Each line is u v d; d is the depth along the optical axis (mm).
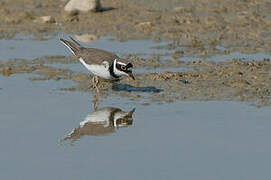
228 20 22500
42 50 19875
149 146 12703
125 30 21938
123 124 13945
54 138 13219
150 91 16125
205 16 23000
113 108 15000
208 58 18734
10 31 22031
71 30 22094
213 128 13570
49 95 15930
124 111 14773
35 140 13117
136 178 11234
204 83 16531
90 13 23594
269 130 13383
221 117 14203
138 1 25141
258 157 12078
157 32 21656
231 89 16031
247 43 20203
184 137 13117
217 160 11969
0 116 14484
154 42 20578
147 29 21922
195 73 17328
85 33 21688
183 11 23625
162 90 16172
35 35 21609
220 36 20953
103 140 13078
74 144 12883
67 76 17438
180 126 13734
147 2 25000
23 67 18172
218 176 11281
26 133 13500
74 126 13875
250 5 24094
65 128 13773
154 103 15242
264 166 11672
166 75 17125
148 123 13977
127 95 15906
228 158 12047
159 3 24812
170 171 11508
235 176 11273
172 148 12570
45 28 22359
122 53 19297
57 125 13945
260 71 17328
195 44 20094
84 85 16719
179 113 14508
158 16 23156
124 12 23797
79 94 16031
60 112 14766
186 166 11727
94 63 15586
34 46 20328
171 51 19547
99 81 16719
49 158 12203
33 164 11930
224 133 13281
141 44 20359
